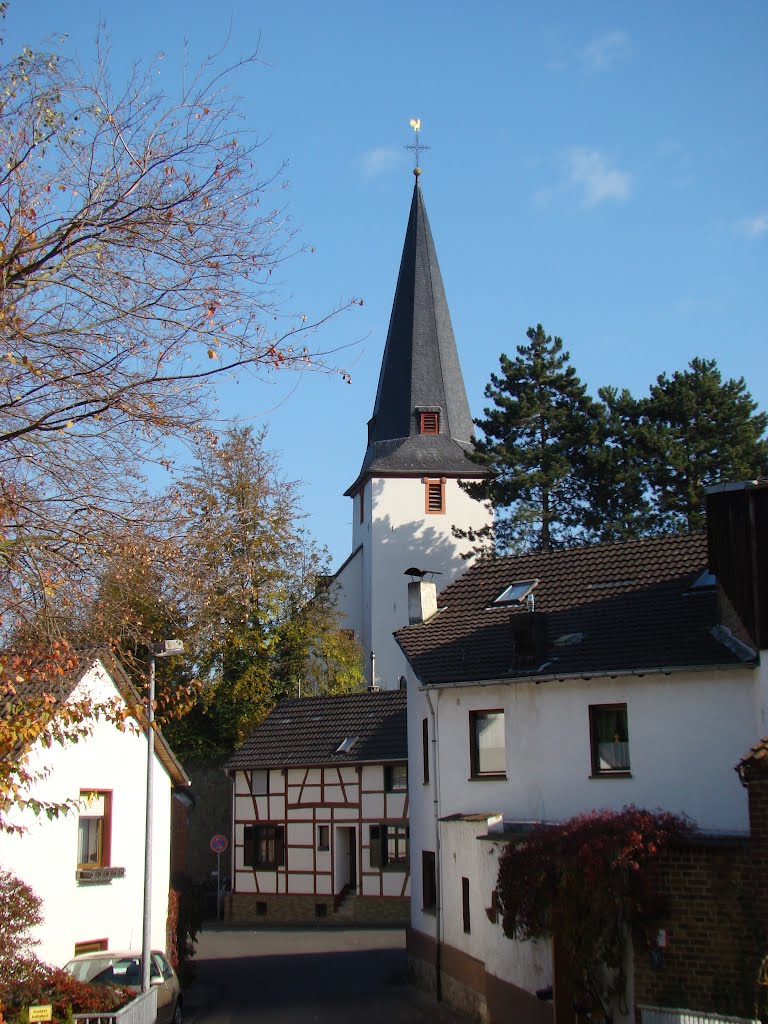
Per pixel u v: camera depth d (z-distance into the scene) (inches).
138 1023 594.2
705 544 866.8
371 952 1143.6
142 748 873.5
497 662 823.1
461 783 823.1
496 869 691.4
